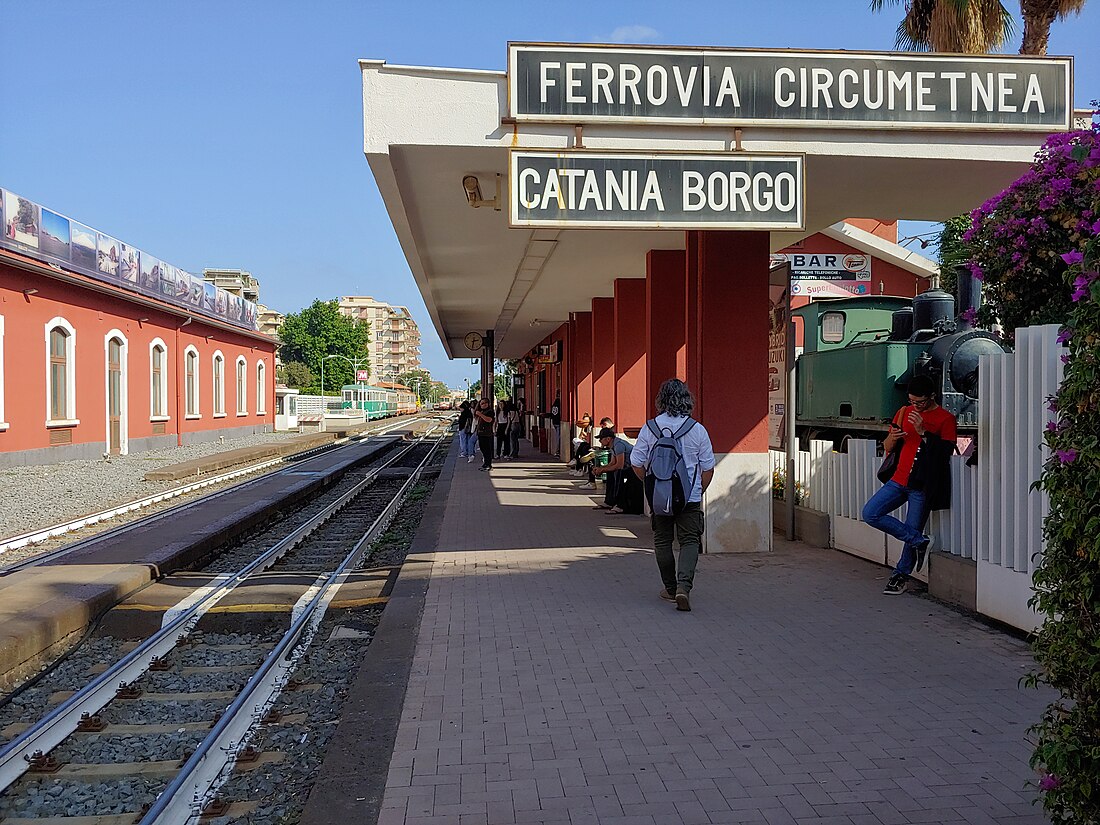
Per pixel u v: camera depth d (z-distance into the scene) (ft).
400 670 18.40
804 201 25.23
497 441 93.09
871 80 26.12
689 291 33.53
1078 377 8.46
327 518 52.70
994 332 35.19
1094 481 8.24
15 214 76.07
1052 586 9.18
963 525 23.52
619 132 25.50
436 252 43.04
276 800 14.35
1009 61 26.43
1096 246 8.74
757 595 24.94
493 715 15.71
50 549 39.52
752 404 31.86
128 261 100.83
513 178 24.58
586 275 51.80
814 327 49.42
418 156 26.21
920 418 24.35
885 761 13.50
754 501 31.89
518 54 25.05
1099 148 19.65
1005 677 17.48
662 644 20.13
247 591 29.50
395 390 419.54
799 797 12.31
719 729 14.89
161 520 46.65
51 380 83.46
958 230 45.91
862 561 29.99
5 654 20.99
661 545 23.86
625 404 52.90
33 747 16.40
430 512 45.16
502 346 119.55
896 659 18.75
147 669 21.66
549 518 42.47
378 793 12.63
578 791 12.60
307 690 19.79
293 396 220.23
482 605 24.17
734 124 25.68
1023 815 11.73
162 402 111.75
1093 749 8.16
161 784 15.11
